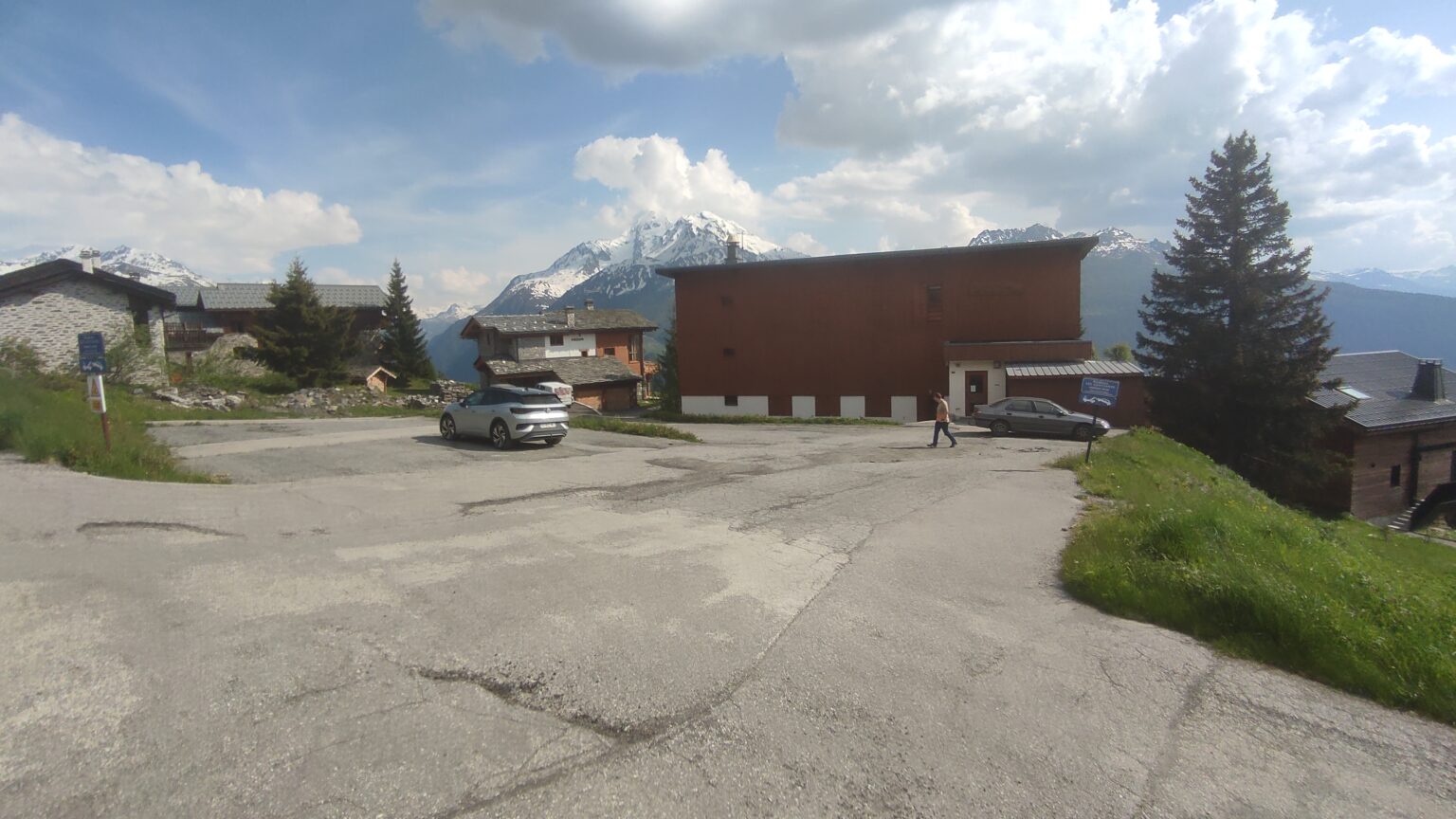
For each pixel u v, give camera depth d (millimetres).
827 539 8195
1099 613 5969
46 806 2732
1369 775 3633
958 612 5758
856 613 5582
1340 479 32469
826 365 37875
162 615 4770
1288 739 3963
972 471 14695
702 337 39969
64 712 3432
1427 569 14016
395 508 9211
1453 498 28969
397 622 4887
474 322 64688
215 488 9930
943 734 3736
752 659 4562
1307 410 31797
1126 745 3748
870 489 12047
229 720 3441
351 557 6547
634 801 2988
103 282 28984
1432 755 3898
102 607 4855
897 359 36688
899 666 4578
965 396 33219
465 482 11664
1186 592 5953
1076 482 13367
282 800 2855
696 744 3486
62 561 5828
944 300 35750
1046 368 30656
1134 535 7887
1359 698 4621
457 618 5023
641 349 71000
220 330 51969
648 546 7473
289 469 12594
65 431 11477
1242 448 32875
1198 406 33125
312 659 4199
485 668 4211
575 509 9570
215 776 2984
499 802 2930
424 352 61250
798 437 24094
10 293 27250
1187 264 35406
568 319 64500
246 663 4098
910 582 6570
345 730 3416
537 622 5020
